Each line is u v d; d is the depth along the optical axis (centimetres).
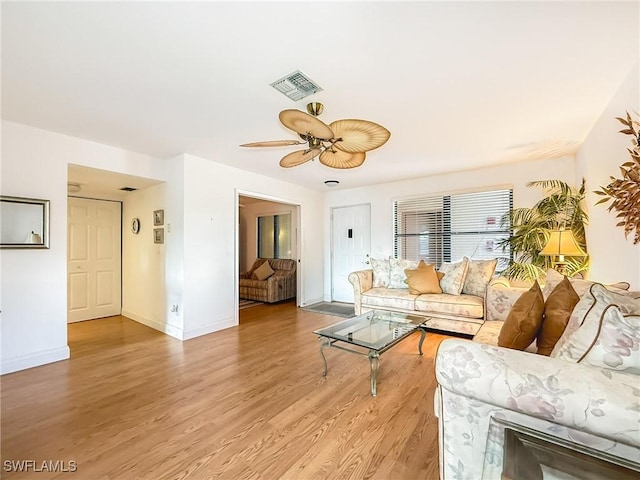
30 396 218
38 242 273
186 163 357
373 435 173
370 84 199
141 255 429
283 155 359
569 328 124
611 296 121
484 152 347
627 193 168
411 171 436
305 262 559
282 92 209
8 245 258
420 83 198
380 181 507
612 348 96
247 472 144
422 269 392
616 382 88
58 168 286
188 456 155
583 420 88
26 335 268
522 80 195
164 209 383
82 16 137
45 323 279
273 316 477
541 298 165
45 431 176
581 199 323
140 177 353
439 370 112
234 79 192
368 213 555
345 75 188
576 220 321
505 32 150
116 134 289
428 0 128
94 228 452
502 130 280
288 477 141
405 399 213
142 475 142
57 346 286
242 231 762
